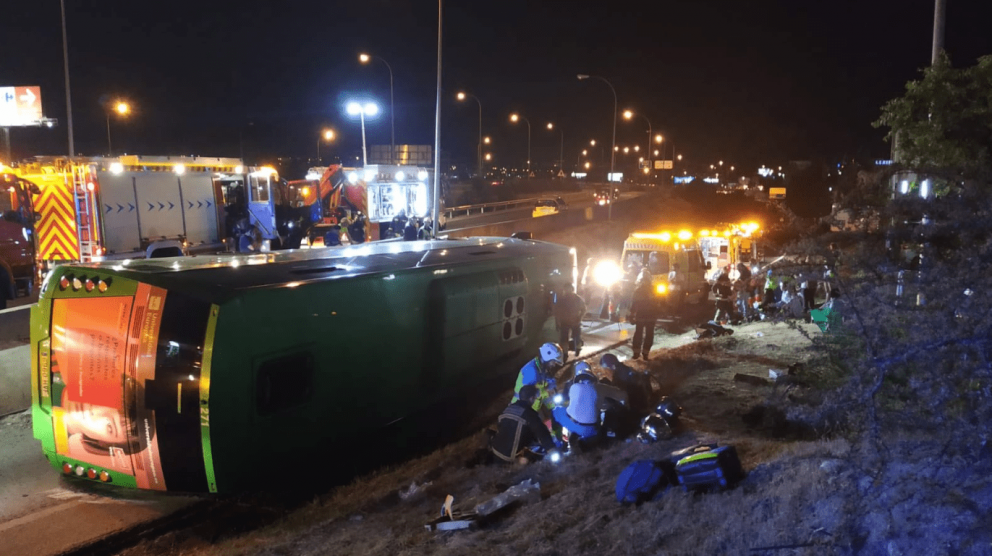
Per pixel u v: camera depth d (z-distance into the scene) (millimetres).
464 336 10742
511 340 12125
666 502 5105
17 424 9781
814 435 6609
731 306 17719
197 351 6844
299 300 7734
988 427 3705
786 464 5355
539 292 13000
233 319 6949
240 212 21156
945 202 4125
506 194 78188
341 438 8430
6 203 17250
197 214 20516
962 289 3879
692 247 21594
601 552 4500
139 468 7105
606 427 7871
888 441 4008
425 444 9664
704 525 4566
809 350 5234
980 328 3621
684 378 10805
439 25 22219
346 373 8430
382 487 7367
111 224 17719
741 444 6871
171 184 19547
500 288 11609
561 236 39781
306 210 26328
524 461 7277
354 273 8727
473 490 6664
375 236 27531
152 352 6961
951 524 3510
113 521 6895
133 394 7027
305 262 9000
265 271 8133
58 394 7387
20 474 8047
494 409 11180
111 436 7160
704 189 64125
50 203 17781
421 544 5273
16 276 17484
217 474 6906
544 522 5227
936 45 9688
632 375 8953
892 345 3918
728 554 4023
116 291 7152
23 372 10789
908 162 6352
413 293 9609
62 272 7418
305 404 7840
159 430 6969
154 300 7016
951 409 3982
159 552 6418
